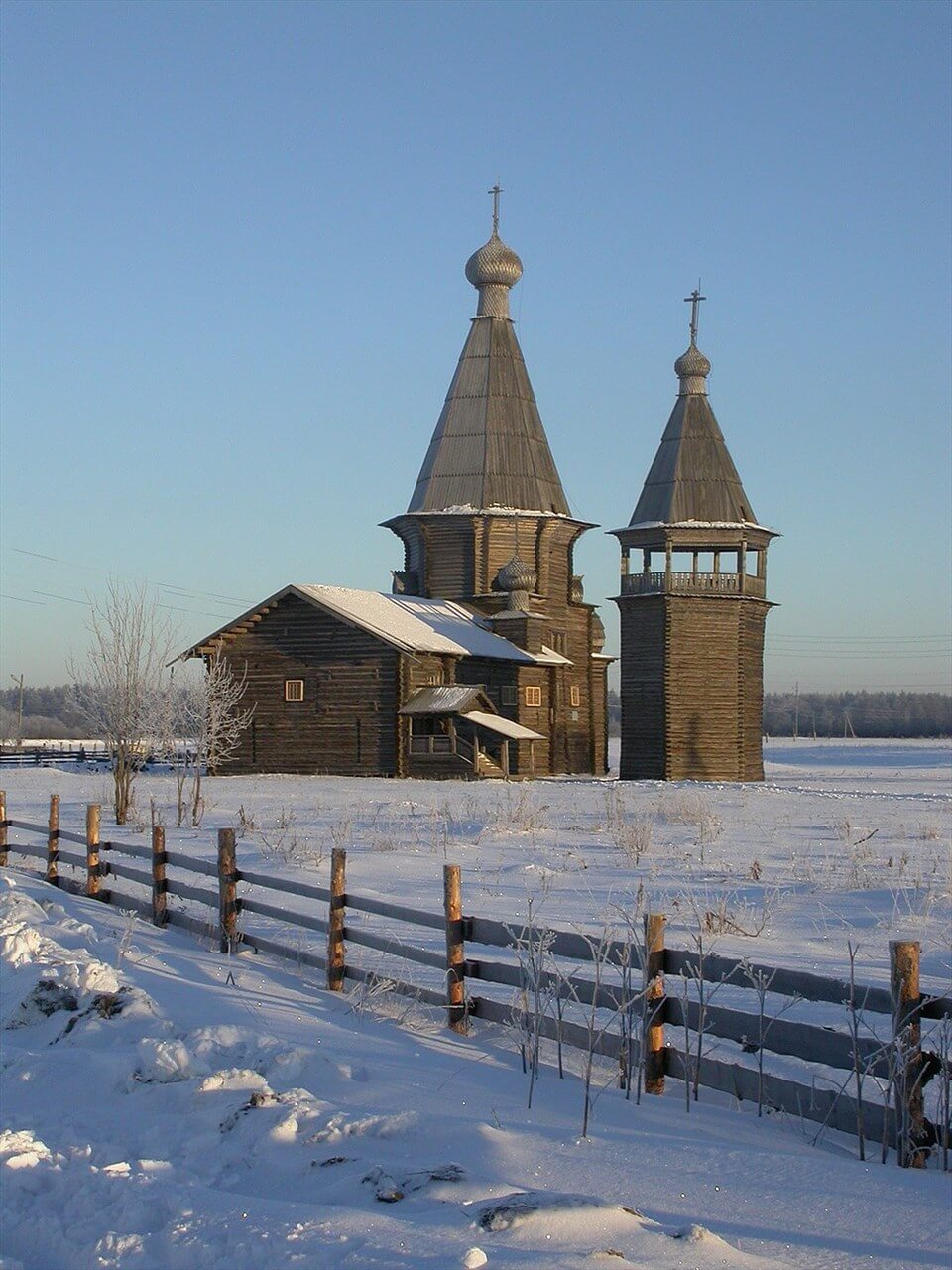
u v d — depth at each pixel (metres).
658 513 64.12
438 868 20.67
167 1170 6.62
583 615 69.62
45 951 11.65
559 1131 7.54
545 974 10.08
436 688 56.31
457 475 66.19
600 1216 5.82
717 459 64.81
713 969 8.87
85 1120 7.62
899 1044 7.38
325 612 56.84
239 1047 8.78
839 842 25.89
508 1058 9.83
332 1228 5.71
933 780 64.31
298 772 57.31
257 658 58.31
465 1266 5.27
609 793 42.38
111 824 32.06
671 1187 6.58
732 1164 6.93
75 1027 9.70
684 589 62.41
